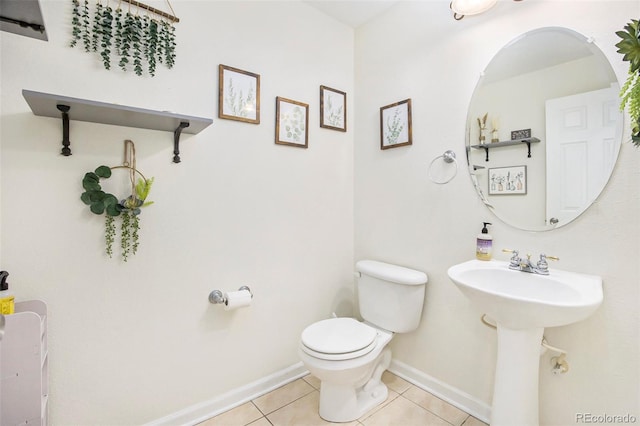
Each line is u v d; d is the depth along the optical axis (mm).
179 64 1513
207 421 1579
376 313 1872
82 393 1302
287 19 1920
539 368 1391
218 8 1638
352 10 2076
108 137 1345
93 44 1299
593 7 1246
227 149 1677
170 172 1499
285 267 1928
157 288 1472
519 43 1453
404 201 1959
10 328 976
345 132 2250
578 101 1287
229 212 1690
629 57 904
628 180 1174
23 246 1182
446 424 1554
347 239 2271
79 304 1288
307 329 1641
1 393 970
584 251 1278
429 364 1836
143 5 1409
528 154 1427
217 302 1610
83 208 1292
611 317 1219
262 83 1808
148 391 1456
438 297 1781
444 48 1745
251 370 1785
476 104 1604
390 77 2039
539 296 1268
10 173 1158
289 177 1941
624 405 1198
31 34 1048
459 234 1684
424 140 1844
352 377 1464
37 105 1096
